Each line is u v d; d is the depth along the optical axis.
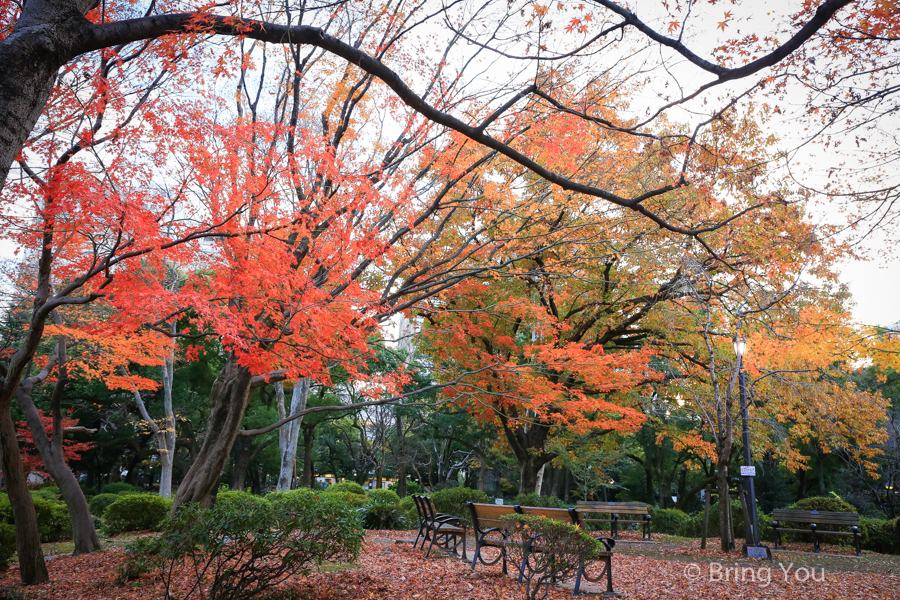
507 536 7.62
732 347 14.42
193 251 6.37
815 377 13.77
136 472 35.91
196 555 6.11
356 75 8.84
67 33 3.22
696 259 9.19
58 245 7.10
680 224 8.89
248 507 5.55
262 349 6.99
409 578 7.20
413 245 10.73
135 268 6.21
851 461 22.27
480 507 7.97
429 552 9.16
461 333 10.73
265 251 6.06
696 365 15.79
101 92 5.79
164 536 5.56
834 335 10.39
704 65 4.23
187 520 5.53
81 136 6.02
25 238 7.08
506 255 11.07
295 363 7.12
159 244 5.38
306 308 6.28
